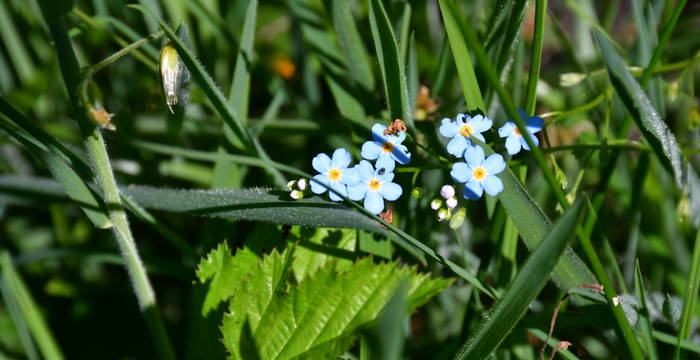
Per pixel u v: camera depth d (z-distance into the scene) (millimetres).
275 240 240
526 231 219
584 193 197
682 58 305
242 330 229
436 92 269
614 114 265
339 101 262
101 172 221
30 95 299
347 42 254
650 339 226
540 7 222
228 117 238
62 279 288
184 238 298
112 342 279
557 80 300
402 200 253
